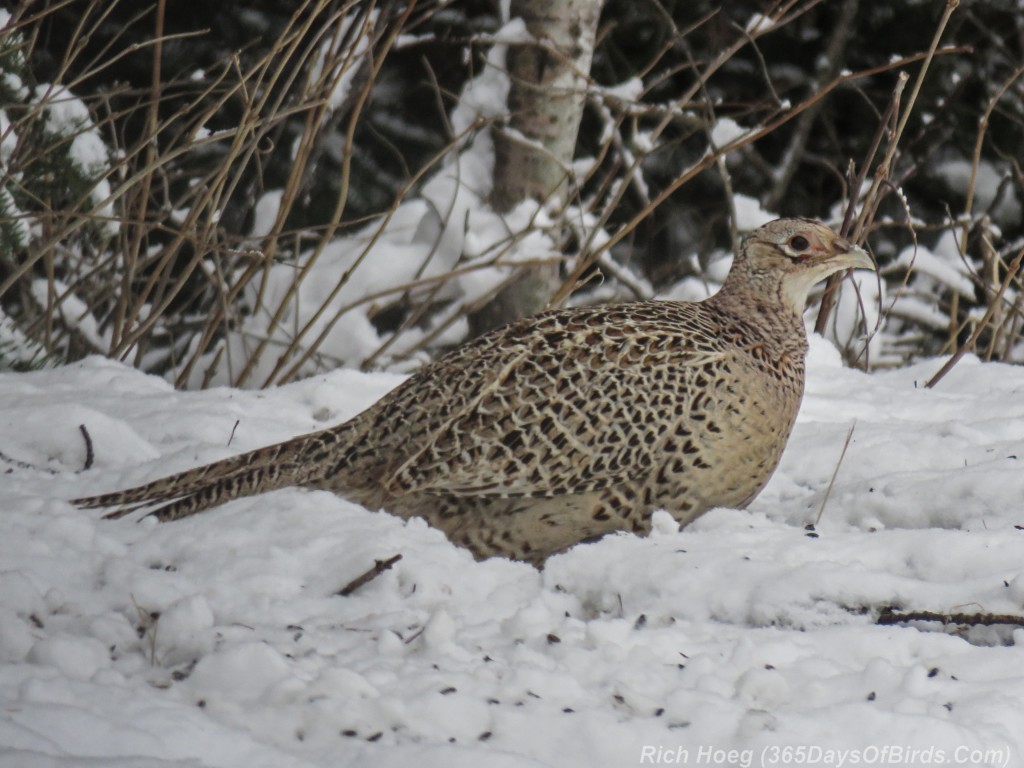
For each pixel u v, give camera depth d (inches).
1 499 313.3
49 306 520.4
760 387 356.2
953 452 386.6
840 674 243.0
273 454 349.7
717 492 352.2
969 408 460.1
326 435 351.3
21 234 467.2
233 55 505.4
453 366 352.8
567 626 262.5
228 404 427.8
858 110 819.4
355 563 288.7
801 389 376.8
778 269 379.9
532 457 339.9
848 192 641.6
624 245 786.8
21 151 498.9
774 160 832.3
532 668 233.1
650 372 345.7
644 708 227.0
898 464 384.5
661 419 343.0
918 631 264.2
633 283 650.8
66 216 458.9
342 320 575.5
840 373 504.4
